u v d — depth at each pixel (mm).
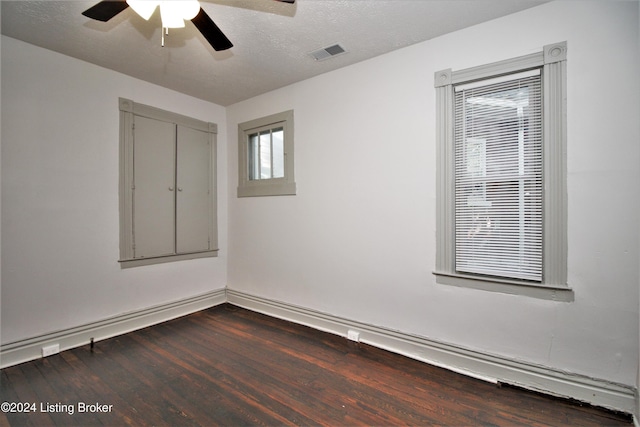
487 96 2234
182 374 2252
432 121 2428
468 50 2268
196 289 3699
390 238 2650
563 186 1948
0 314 2326
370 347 2709
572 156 1922
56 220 2600
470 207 2311
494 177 2213
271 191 3500
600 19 1845
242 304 3830
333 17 2141
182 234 3539
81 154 2740
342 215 2941
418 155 2500
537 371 2039
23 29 2256
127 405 1906
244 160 3789
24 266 2434
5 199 2348
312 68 2928
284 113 3355
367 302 2787
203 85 3314
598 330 1872
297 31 2309
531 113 2076
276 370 2312
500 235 2191
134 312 3094
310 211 3178
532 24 2035
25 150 2436
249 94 3594
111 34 2332
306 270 3221
